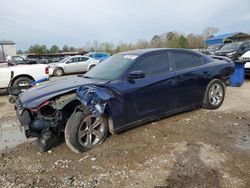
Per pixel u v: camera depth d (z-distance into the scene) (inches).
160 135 167.6
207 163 129.3
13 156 147.1
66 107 146.7
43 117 143.0
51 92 147.9
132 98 160.6
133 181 117.0
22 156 146.5
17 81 345.1
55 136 148.2
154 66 177.6
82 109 144.2
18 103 156.0
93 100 140.2
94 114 143.9
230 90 313.4
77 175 124.0
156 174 121.5
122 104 156.3
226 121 191.8
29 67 352.2
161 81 174.4
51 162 137.6
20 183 119.0
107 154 143.9
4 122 214.4
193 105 204.1
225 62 230.5
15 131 191.2
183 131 173.5
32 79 354.0
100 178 120.6
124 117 159.2
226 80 228.1
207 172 121.0
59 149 152.3
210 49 670.5
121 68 167.9
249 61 373.7
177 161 132.6
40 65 360.8
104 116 154.3
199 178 116.4
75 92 148.4
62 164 134.8
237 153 139.4
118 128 157.9
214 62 220.5
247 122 189.0
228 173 119.6
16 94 195.9
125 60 175.8
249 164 127.5
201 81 203.5
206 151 142.4
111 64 183.5
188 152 142.0
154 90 171.2
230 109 223.1
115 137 165.9
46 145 145.3
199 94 205.9
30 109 139.9
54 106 140.6
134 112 163.8
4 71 339.6
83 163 135.1
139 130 176.9
